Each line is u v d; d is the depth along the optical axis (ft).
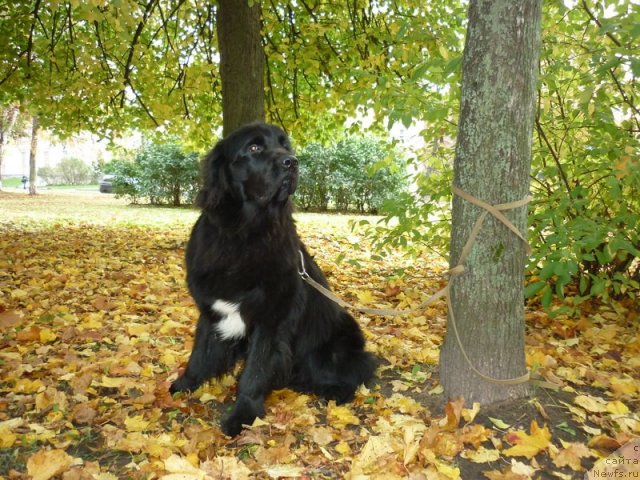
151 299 9.05
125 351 6.43
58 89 14.53
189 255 5.20
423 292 9.76
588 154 7.09
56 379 5.66
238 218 4.97
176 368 6.09
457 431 4.33
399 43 10.23
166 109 13.99
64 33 15.65
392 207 8.19
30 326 7.14
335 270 11.71
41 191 55.77
